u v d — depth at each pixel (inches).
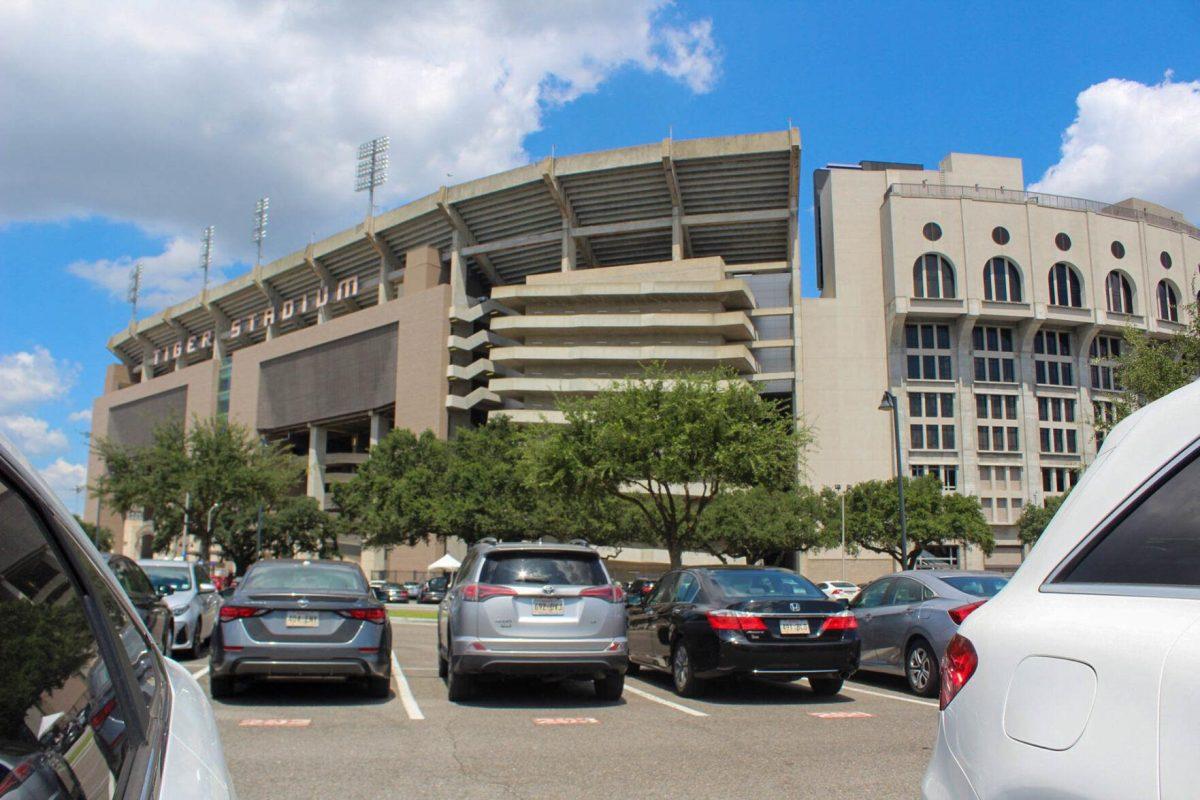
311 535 3161.9
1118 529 80.7
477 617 371.9
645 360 3213.6
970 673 86.4
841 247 3622.0
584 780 240.2
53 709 57.2
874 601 478.6
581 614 375.6
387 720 334.3
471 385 3624.5
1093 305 3572.8
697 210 3538.4
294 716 339.3
